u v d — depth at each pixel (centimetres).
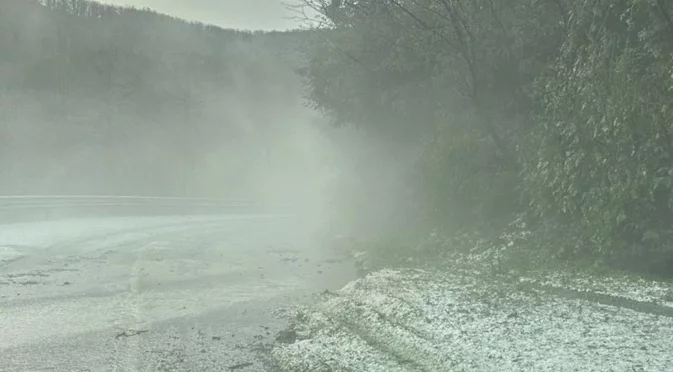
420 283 981
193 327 805
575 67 1110
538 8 1409
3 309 901
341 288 1080
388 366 602
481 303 831
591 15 1141
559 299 849
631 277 966
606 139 1015
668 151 949
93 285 1105
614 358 591
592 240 1046
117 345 716
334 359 634
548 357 599
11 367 635
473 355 616
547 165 1134
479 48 1499
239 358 665
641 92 980
